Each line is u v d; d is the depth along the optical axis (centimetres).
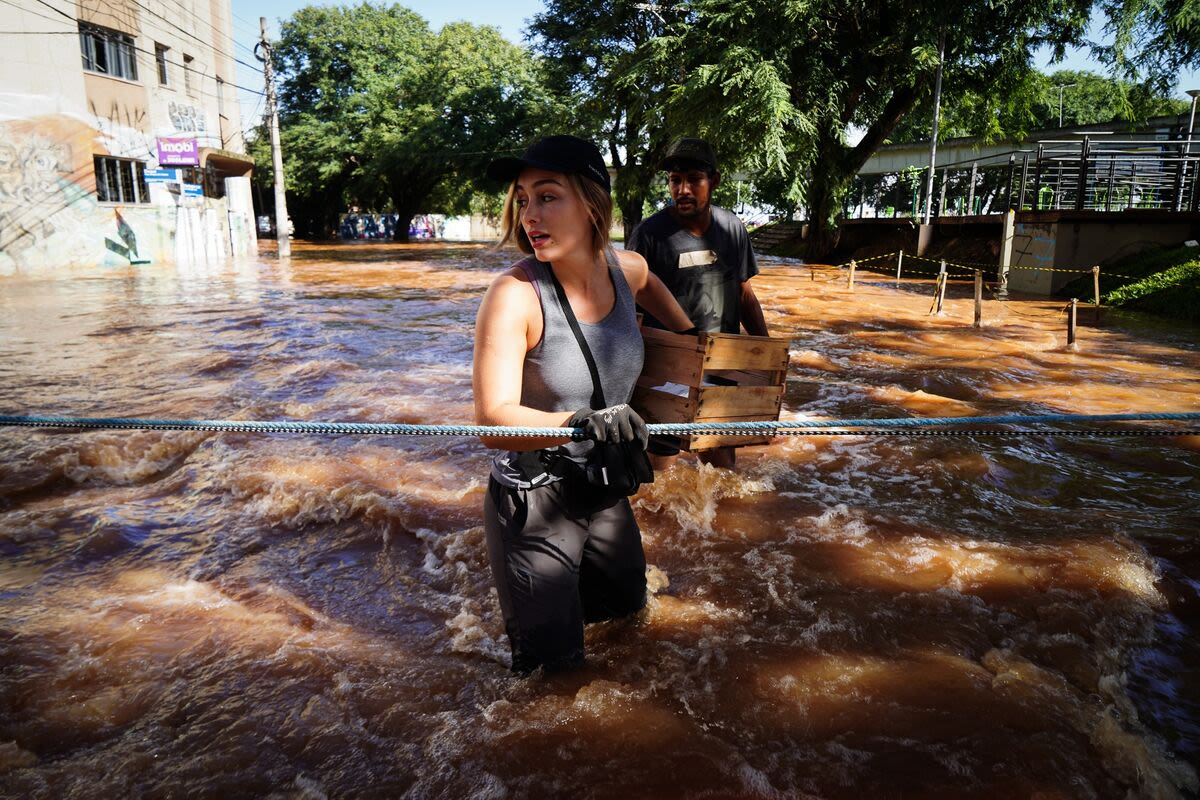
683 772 211
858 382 750
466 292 1700
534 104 4788
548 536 238
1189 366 866
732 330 467
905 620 295
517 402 214
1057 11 2355
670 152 429
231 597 316
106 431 538
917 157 4262
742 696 245
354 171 5322
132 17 2494
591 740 223
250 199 3694
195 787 203
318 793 202
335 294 1636
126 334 1014
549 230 215
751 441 426
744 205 5003
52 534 380
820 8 2298
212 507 418
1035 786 205
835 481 456
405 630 290
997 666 263
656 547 364
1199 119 2312
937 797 202
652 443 409
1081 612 300
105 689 248
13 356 845
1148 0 1936
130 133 2500
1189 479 468
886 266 2803
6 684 249
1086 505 422
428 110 5003
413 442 526
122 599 313
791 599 311
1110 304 1545
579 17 3759
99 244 2375
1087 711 238
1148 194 2155
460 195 6266
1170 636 288
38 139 2155
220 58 3325
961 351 955
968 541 368
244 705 240
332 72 5556
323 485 441
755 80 2214
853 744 223
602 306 234
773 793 203
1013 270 1973
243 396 654
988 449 518
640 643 276
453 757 216
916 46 2356
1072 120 4559
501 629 288
